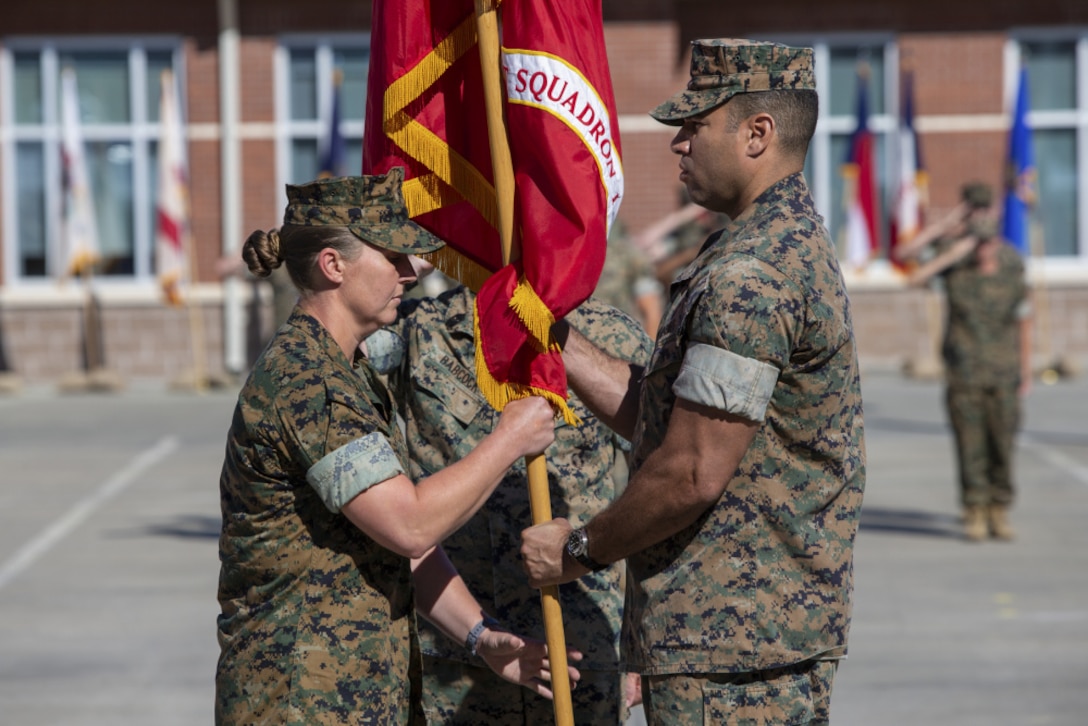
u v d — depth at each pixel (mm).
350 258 6102
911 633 13953
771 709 6090
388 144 7129
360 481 5859
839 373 6125
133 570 17094
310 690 5941
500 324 6574
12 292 39312
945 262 18453
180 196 37875
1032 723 11234
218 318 39344
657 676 6230
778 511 6086
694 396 5902
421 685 6445
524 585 7500
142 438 28547
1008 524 19000
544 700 7504
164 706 11867
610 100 6875
